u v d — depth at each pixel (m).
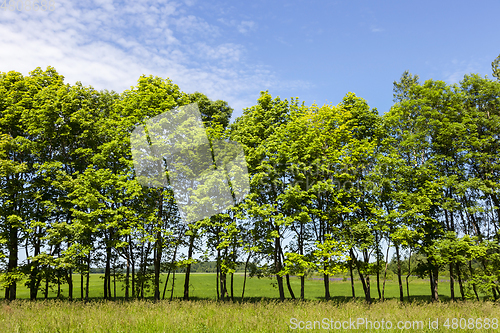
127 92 24.69
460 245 23.05
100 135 24.38
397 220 24.16
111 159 23.03
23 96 24.73
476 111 27.11
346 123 25.52
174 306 14.56
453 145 26.50
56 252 24.53
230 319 10.88
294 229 24.14
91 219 21.17
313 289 46.19
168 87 24.34
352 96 28.86
